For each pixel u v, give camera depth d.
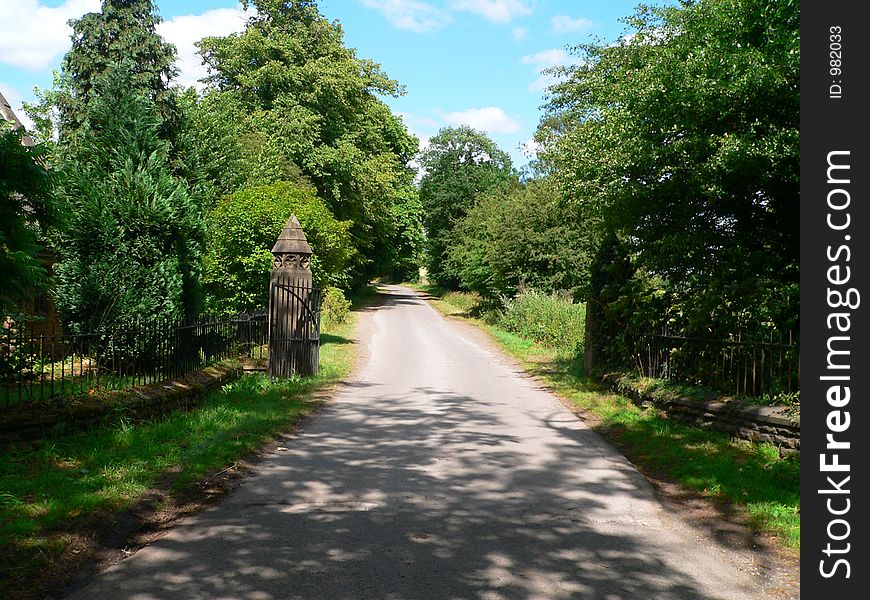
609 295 13.38
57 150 12.45
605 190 10.45
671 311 11.09
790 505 5.94
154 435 7.51
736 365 9.05
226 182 24.75
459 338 26.23
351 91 35.38
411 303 50.97
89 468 6.25
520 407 11.25
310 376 13.69
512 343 23.48
